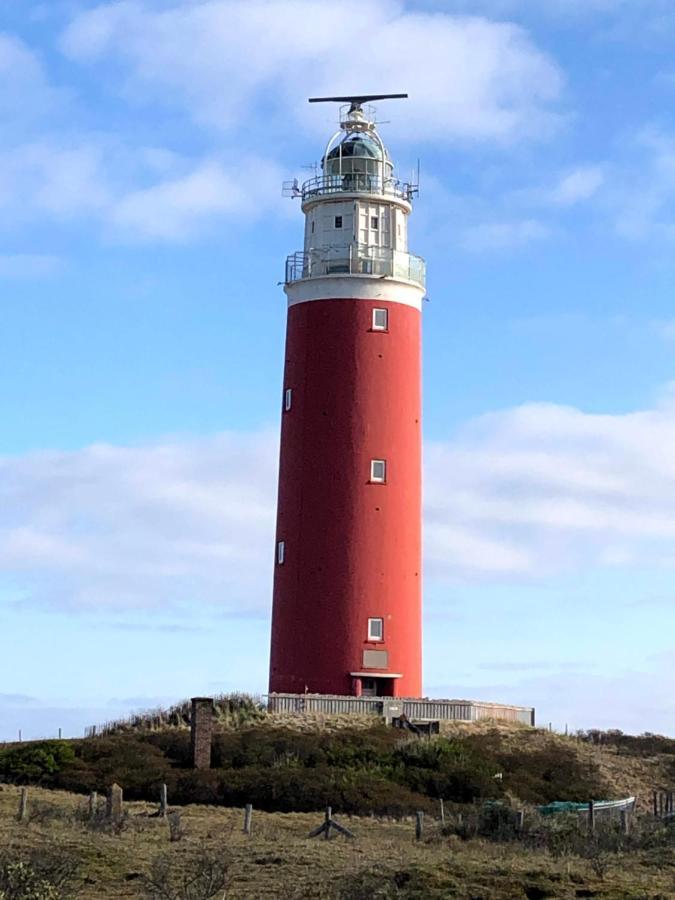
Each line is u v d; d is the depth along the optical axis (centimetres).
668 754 7356
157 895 3550
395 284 8025
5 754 6397
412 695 7788
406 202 8250
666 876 4066
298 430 7931
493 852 4456
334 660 7669
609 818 5247
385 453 7856
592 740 7600
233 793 5850
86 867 3966
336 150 8312
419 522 7988
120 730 7262
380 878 3888
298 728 7112
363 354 7912
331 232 8144
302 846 4450
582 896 3769
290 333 8112
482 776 6312
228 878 3812
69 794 5925
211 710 6575
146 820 5059
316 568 7750
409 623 7819
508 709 7875
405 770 6356
